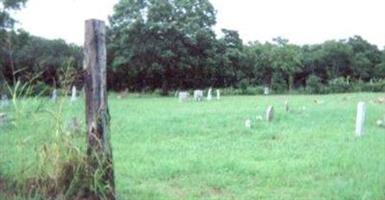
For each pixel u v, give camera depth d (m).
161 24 53.53
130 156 11.62
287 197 8.08
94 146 7.19
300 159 11.17
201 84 57.38
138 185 8.90
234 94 51.62
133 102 34.69
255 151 12.36
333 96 44.31
